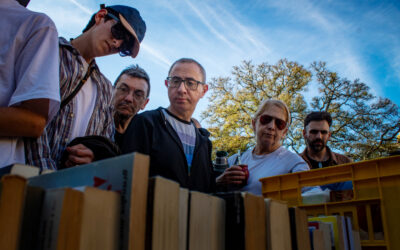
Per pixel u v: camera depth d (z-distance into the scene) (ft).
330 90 55.31
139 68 10.20
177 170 6.86
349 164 5.32
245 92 58.85
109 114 6.40
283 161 7.90
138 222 2.21
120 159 2.37
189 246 2.65
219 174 8.09
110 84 6.53
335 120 53.57
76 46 6.00
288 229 3.58
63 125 5.26
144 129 7.03
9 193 1.83
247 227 3.00
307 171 5.82
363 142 51.19
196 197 2.81
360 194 5.19
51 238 1.91
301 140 53.42
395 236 4.73
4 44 4.36
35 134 4.13
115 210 2.19
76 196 2.00
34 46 4.43
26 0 5.40
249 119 56.39
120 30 5.92
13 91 4.32
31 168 3.18
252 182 7.65
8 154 4.00
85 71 5.70
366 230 5.30
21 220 1.86
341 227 4.66
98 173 2.45
